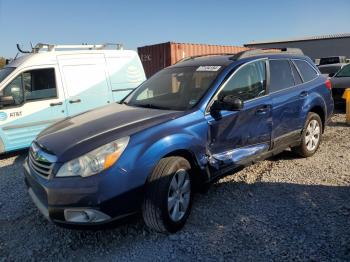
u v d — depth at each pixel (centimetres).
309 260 324
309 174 533
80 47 834
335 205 427
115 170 335
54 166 343
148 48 1694
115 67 877
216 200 454
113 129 371
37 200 368
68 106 795
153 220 361
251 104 472
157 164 364
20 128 734
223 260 331
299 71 584
